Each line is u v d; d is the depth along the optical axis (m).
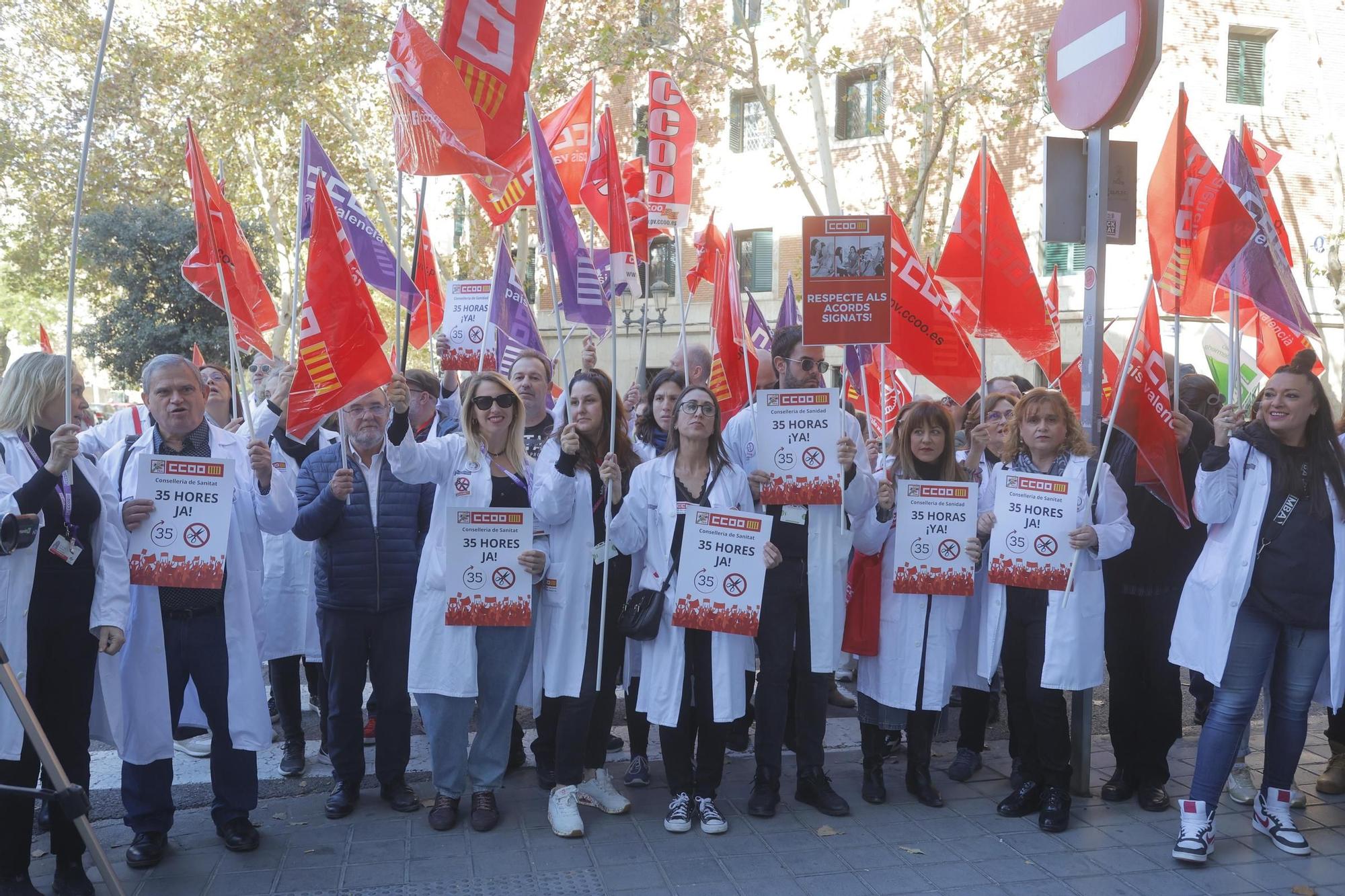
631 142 22.92
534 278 25.12
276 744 6.23
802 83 22.66
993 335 5.63
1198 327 18.17
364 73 18.78
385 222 19.48
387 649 5.09
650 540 4.98
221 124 19.02
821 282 5.12
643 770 5.50
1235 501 4.65
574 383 5.06
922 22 17.91
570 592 4.90
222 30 18.75
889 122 21.62
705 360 6.73
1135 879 4.40
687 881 4.36
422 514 5.27
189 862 4.52
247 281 6.23
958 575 5.05
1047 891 4.29
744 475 5.03
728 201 23.94
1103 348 5.27
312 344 4.62
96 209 19.39
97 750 6.12
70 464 4.04
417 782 5.57
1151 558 5.12
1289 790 4.80
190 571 4.32
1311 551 4.55
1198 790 4.64
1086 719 5.32
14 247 26.52
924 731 5.25
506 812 5.10
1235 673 4.62
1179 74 19.19
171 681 4.53
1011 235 5.64
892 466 5.42
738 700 4.85
